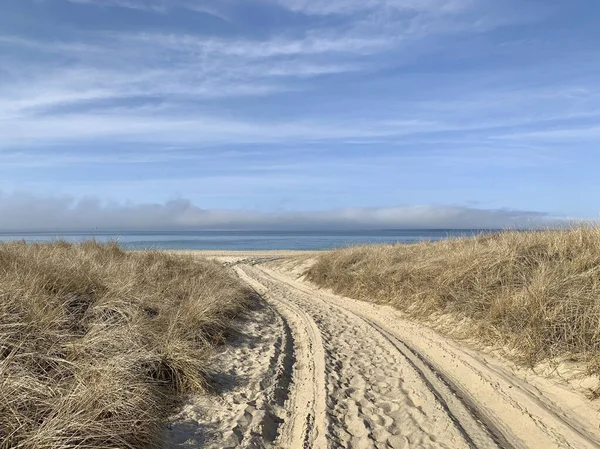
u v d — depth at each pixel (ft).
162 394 18.57
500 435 16.99
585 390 19.26
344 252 64.13
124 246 52.19
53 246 42.93
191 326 27.04
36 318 19.08
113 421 13.80
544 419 17.72
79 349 18.13
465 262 35.94
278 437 17.22
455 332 30.86
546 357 22.58
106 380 15.48
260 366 24.67
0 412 12.90
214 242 261.44
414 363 25.64
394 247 60.34
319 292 55.88
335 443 16.40
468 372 23.43
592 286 24.72
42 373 16.37
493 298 30.01
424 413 18.70
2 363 14.78
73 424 12.98
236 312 36.50
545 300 24.91
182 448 15.15
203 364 22.07
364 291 48.52
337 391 21.52
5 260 25.80
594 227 33.30
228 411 18.52
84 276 26.68
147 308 27.81
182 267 46.06
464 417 18.33
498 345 26.30
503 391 20.61
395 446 16.29
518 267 31.60
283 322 37.83
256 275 73.82
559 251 31.50
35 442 12.17
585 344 21.54
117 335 20.18
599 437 16.21
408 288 41.45
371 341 31.14
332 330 34.73
